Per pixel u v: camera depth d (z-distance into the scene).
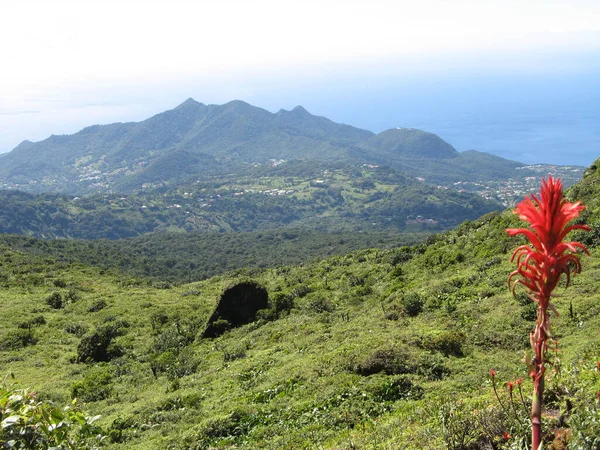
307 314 31.48
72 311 45.09
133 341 35.09
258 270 73.38
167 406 16.95
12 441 3.42
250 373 19.20
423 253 40.69
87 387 23.58
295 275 51.72
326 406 12.41
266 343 25.59
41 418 3.63
